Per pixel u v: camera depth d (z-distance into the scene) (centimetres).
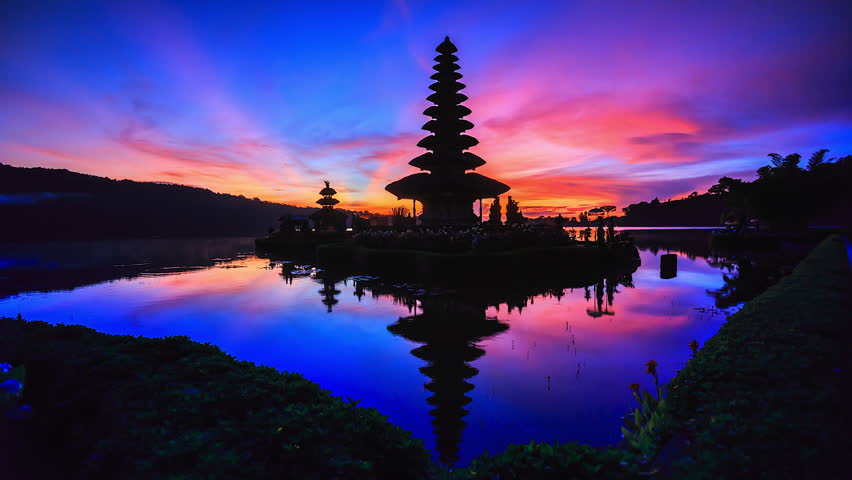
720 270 2148
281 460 280
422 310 1227
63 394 412
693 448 269
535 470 261
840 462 229
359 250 2612
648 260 2942
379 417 353
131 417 349
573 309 1214
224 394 392
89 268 2805
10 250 5275
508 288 1661
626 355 766
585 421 499
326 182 6350
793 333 496
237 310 1280
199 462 274
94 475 279
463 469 295
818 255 1530
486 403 560
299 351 826
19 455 313
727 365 401
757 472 226
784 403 308
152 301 1481
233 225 19238
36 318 1232
